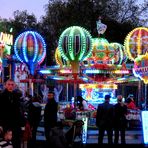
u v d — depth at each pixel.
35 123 15.14
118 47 25.30
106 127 15.34
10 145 8.22
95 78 22.73
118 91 38.62
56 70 23.81
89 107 21.25
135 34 23.34
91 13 50.19
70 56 22.14
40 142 17.28
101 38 23.70
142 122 15.62
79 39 22.05
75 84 20.86
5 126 10.17
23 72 33.84
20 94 11.21
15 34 56.16
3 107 10.23
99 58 23.06
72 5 50.19
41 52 26.41
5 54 34.44
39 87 33.50
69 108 18.02
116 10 51.94
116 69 22.58
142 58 20.41
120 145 16.62
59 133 10.98
